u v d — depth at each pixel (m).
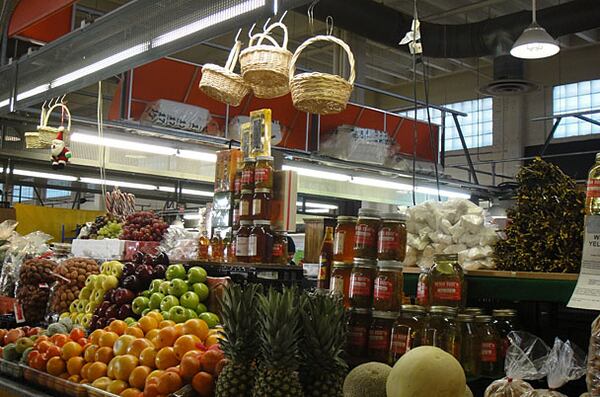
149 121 6.41
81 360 2.71
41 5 4.81
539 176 2.55
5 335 3.34
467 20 12.51
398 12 8.96
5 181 9.11
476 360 2.24
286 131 7.69
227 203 3.64
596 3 8.37
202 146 6.63
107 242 4.34
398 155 8.41
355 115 8.41
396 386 1.74
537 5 11.81
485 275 2.55
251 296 2.05
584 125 14.33
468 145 16.06
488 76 15.62
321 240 3.95
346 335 2.15
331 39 3.90
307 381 1.95
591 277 1.89
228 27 3.28
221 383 2.02
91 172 9.77
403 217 2.38
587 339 2.77
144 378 2.42
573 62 14.52
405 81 17.06
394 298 2.31
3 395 2.96
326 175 7.86
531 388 1.91
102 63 4.24
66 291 3.87
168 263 3.45
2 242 5.19
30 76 5.12
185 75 6.72
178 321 2.90
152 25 3.78
